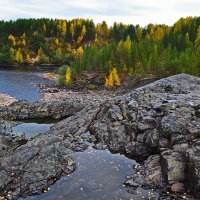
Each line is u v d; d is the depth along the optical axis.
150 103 29.30
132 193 19.38
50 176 21.39
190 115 25.22
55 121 50.81
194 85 38.66
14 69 149.62
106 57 111.94
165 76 93.50
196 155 19.44
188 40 143.25
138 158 24.75
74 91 92.06
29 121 50.38
